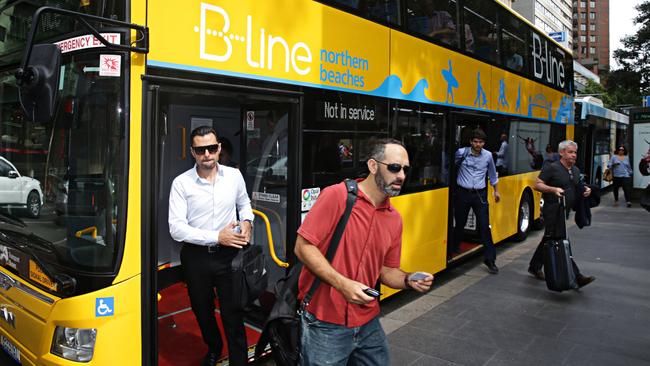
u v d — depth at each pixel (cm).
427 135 593
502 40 797
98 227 289
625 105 5441
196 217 345
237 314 347
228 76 341
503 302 586
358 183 267
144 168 293
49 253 309
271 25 374
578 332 492
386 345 269
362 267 256
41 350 302
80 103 293
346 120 454
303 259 249
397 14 527
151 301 301
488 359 430
